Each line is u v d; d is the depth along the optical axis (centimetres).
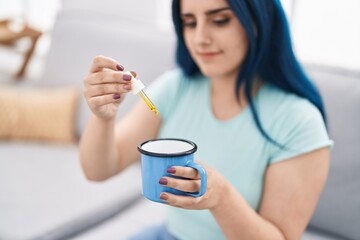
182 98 114
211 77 107
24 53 244
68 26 203
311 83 103
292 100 99
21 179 159
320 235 136
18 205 143
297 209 93
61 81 199
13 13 276
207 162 103
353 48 167
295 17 175
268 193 96
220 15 91
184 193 70
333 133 131
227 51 94
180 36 108
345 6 163
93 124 100
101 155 102
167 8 215
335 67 138
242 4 88
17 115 190
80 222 139
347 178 129
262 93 103
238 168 100
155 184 70
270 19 94
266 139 98
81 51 196
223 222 83
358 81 132
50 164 172
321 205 133
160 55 175
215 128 104
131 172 171
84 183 159
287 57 98
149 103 79
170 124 112
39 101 192
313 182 93
